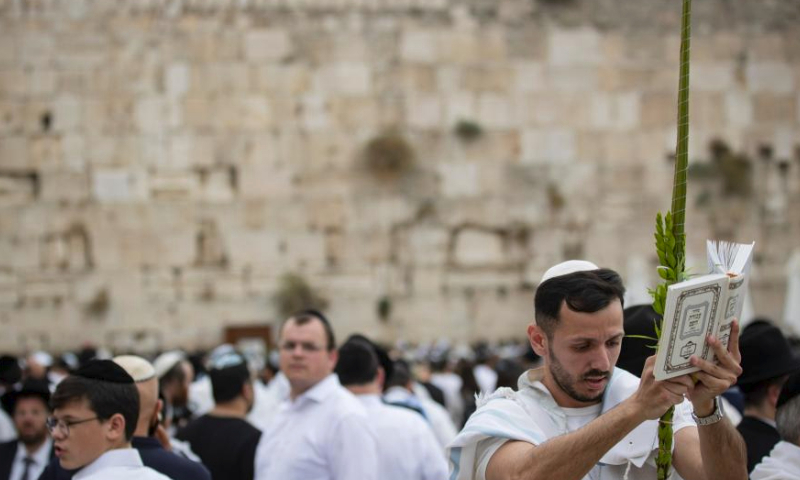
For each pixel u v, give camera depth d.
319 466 7.59
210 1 30.33
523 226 30.66
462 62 30.94
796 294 24.98
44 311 29.11
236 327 29.33
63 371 16.45
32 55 29.66
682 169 4.37
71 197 29.45
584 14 31.72
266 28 30.36
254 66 30.20
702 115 31.70
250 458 8.47
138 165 29.67
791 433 5.86
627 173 31.20
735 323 4.27
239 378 8.68
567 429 4.73
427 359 23.05
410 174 30.41
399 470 8.04
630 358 6.23
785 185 31.83
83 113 29.64
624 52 31.62
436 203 30.45
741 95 31.92
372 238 30.14
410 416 8.28
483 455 4.64
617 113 31.33
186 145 29.83
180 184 29.72
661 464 4.56
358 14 30.75
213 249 29.72
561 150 31.09
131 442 6.54
